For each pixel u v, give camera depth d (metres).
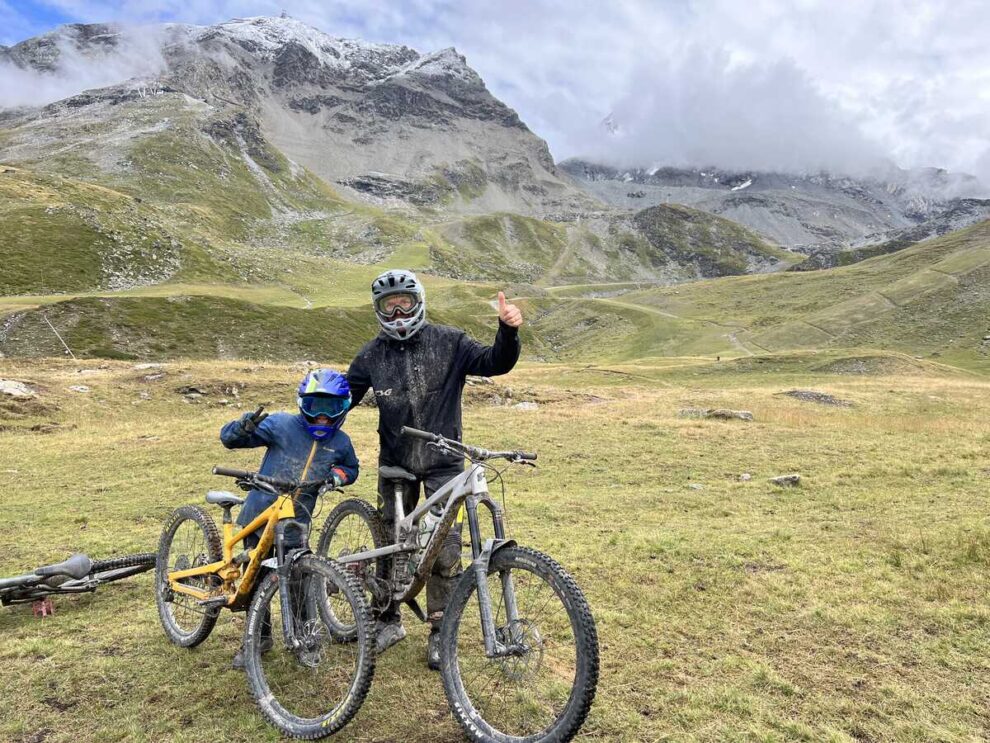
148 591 6.68
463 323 131.25
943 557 7.32
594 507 10.65
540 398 30.52
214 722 4.14
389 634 4.77
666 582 6.71
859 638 5.41
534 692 4.28
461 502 4.19
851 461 14.91
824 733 4.04
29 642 5.31
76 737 4.00
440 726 4.08
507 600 3.85
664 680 4.68
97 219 142.62
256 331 73.62
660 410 26.00
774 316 156.75
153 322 68.50
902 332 123.25
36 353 58.31
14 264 115.38
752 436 18.66
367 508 5.15
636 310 177.12
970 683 4.69
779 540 8.33
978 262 144.88
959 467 13.48
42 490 12.30
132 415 24.34
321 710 4.23
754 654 5.13
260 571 4.58
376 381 4.84
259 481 4.43
